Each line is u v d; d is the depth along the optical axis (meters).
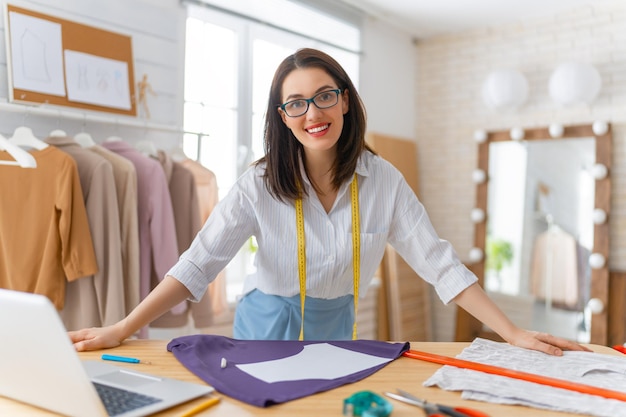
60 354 0.82
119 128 2.68
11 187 2.06
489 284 4.19
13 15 2.29
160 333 2.83
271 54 3.66
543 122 4.08
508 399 0.97
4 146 1.97
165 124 2.90
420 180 4.66
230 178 3.41
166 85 2.91
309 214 1.55
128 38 2.70
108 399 0.92
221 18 3.32
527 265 4.04
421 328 4.36
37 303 0.80
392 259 4.14
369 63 4.21
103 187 2.21
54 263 2.10
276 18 3.63
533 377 1.06
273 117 1.51
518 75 3.92
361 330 3.92
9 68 2.27
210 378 1.04
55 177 2.11
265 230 1.55
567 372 1.12
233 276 3.48
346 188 1.57
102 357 1.20
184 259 1.45
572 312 3.84
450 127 4.52
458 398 0.99
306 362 1.17
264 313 1.68
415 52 4.68
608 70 3.82
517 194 4.11
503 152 4.19
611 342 3.73
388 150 4.28
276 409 0.92
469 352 1.27
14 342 0.86
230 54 3.41
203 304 2.53
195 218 2.55
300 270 1.56
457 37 4.48
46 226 2.10
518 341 1.32
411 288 4.29
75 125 2.51
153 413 0.88
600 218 3.74
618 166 3.79
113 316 2.20
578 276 3.83
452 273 1.47
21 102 2.30
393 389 1.03
